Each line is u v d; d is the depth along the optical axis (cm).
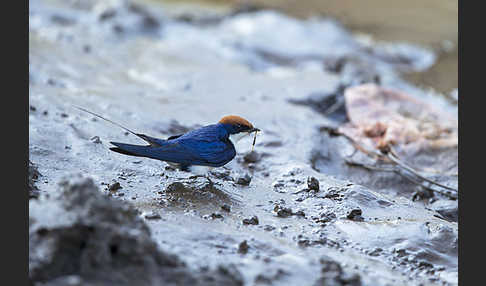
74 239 610
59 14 2338
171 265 635
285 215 954
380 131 1432
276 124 1421
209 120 1414
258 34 2364
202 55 2045
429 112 1584
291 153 1275
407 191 1257
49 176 997
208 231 805
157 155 966
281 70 2047
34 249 610
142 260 613
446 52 2356
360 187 1078
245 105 1555
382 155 1346
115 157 1114
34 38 1994
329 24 2536
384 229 910
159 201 942
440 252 863
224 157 1025
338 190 1065
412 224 923
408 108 1599
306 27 2453
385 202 1048
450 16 2780
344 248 855
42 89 1448
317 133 1413
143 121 1325
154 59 1944
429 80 2077
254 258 734
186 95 1605
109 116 1312
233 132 1052
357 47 2325
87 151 1120
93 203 635
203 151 1005
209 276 629
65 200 645
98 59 1892
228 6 2833
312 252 805
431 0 3039
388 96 1636
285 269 700
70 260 609
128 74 1788
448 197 1217
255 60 2141
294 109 1552
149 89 1633
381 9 2880
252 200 1012
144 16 2334
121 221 646
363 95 1625
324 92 1700
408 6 2942
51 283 592
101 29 2208
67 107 1309
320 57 2197
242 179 1085
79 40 2055
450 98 1911
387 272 784
